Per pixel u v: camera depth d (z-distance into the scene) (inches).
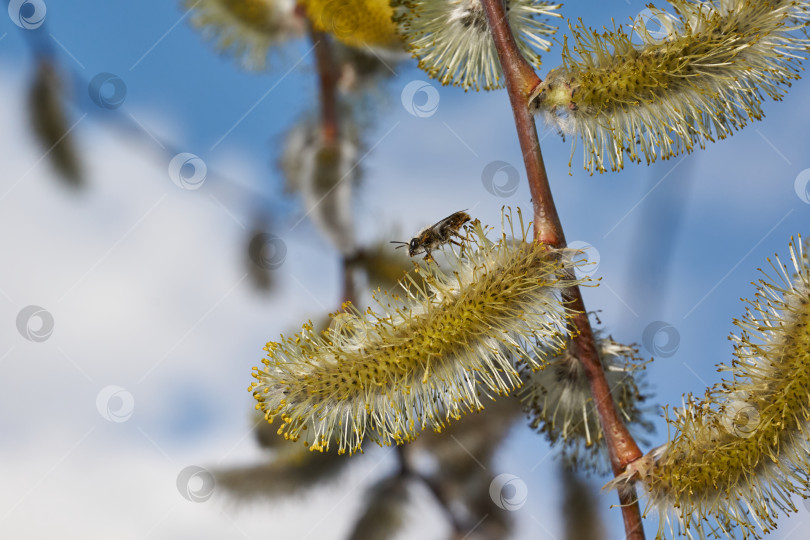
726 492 12.6
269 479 15.9
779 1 12.9
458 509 15.5
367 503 15.8
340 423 12.8
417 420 13.0
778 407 12.6
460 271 12.9
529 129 12.9
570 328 13.0
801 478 12.6
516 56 13.0
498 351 12.8
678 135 12.9
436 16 13.7
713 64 12.8
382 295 13.0
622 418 13.4
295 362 12.9
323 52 16.9
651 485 12.7
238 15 17.1
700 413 12.7
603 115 12.9
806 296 12.6
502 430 15.4
